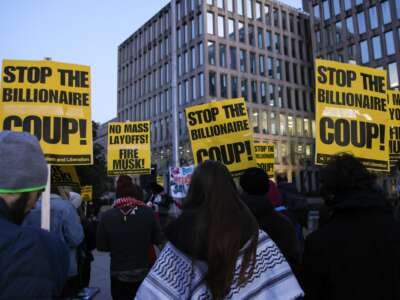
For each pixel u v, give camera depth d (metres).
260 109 59.25
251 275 1.84
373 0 55.72
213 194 1.94
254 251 1.88
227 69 56.66
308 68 66.50
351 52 58.03
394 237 2.29
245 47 59.19
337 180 2.39
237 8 59.28
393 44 53.34
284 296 1.88
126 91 76.75
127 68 77.06
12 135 1.59
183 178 9.95
